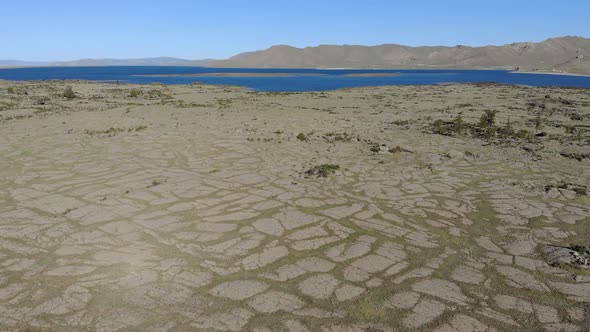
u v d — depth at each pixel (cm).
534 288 470
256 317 413
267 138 1328
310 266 513
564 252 551
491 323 407
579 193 787
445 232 618
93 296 446
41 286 464
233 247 561
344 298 446
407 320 411
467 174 922
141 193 770
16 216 660
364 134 1439
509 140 1324
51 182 837
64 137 1316
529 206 723
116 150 1132
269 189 803
